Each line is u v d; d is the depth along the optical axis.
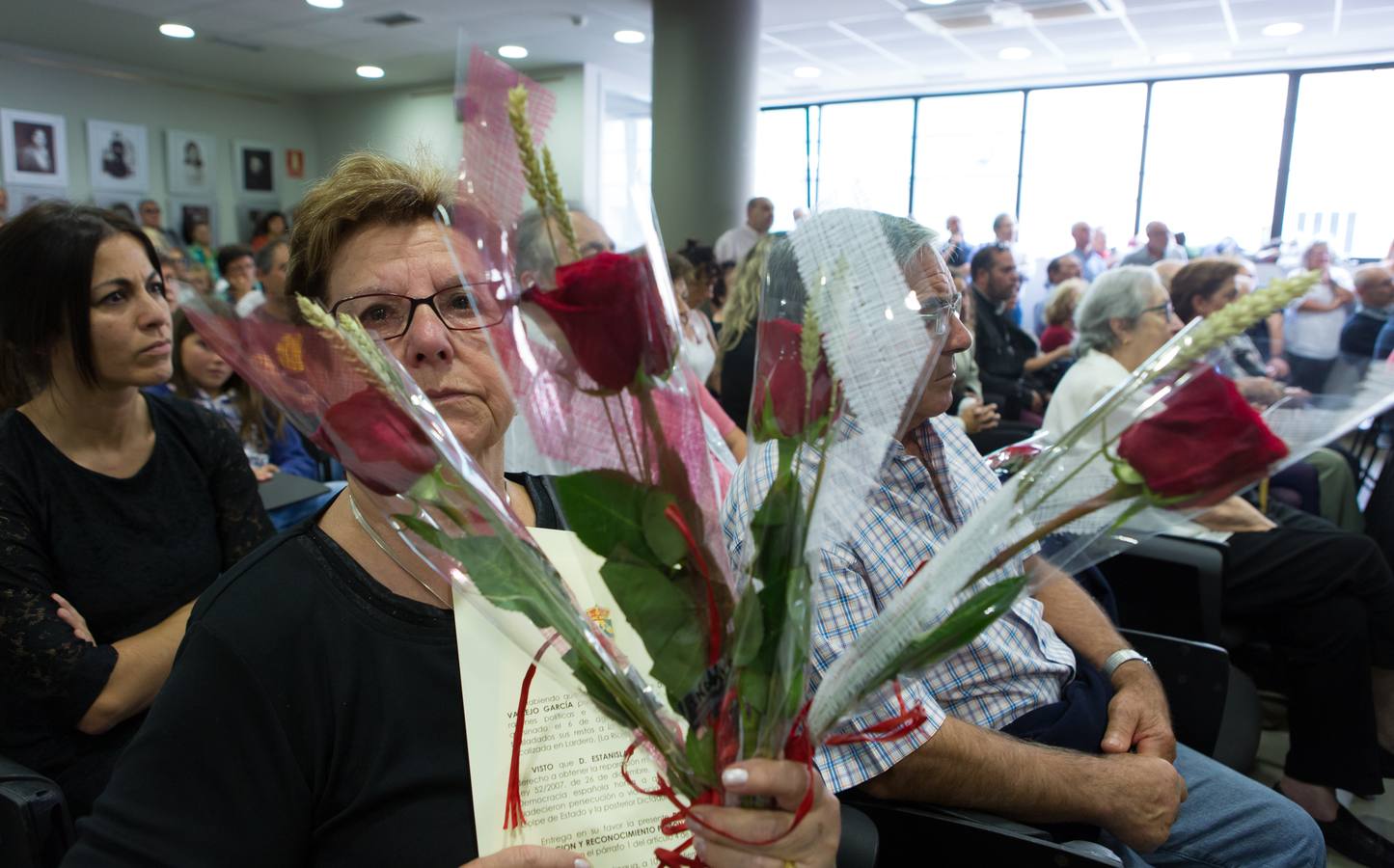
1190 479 0.51
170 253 3.81
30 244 1.14
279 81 8.35
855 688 0.58
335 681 0.69
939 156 8.36
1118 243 7.73
